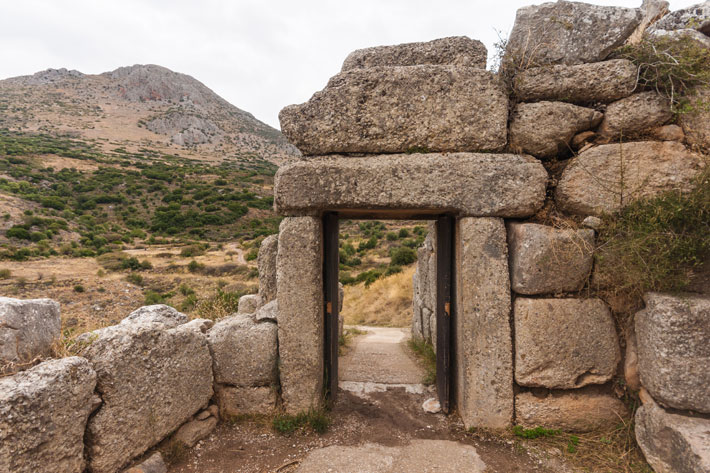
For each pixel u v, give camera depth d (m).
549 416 3.02
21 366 2.04
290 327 3.27
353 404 3.75
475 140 3.16
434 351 5.55
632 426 2.86
